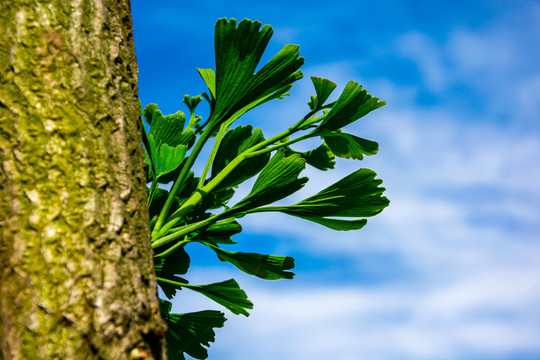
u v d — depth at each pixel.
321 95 1.23
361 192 1.24
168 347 1.26
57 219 1.09
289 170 1.23
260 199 1.23
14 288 1.06
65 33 1.11
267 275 1.26
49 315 1.05
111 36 1.12
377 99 1.23
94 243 1.09
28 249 1.08
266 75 1.22
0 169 1.09
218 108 1.22
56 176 1.09
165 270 1.27
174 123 1.27
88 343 1.05
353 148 1.25
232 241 1.26
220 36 1.20
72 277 1.08
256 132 1.27
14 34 1.10
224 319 1.26
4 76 1.10
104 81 1.11
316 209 1.24
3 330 1.05
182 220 1.24
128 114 1.12
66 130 1.10
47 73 1.10
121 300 1.09
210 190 1.23
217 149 1.24
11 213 1.09
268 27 1.20
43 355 1.02
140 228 1.11
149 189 1.25
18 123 1.09
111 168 1.10
